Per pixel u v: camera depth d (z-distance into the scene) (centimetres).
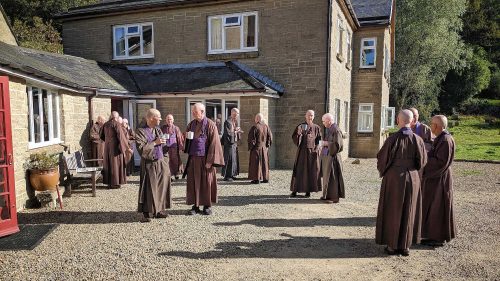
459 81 3631
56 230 579
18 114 685
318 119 1214
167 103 1228
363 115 1678
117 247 505
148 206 612
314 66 1205
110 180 895
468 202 786
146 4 1355
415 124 683
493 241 542
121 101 1302
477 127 3091
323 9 1181
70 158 849
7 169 555
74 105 982
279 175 1102
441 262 466
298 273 432
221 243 525
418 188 484
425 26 2681
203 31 1324
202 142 653
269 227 600
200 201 663
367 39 1639
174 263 454
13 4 2366
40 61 987
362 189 924
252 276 422
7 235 548
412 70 2823
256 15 1257
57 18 1518
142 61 1418
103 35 1475
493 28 4284
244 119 1138
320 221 636
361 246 521
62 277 415
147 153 605
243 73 1195
